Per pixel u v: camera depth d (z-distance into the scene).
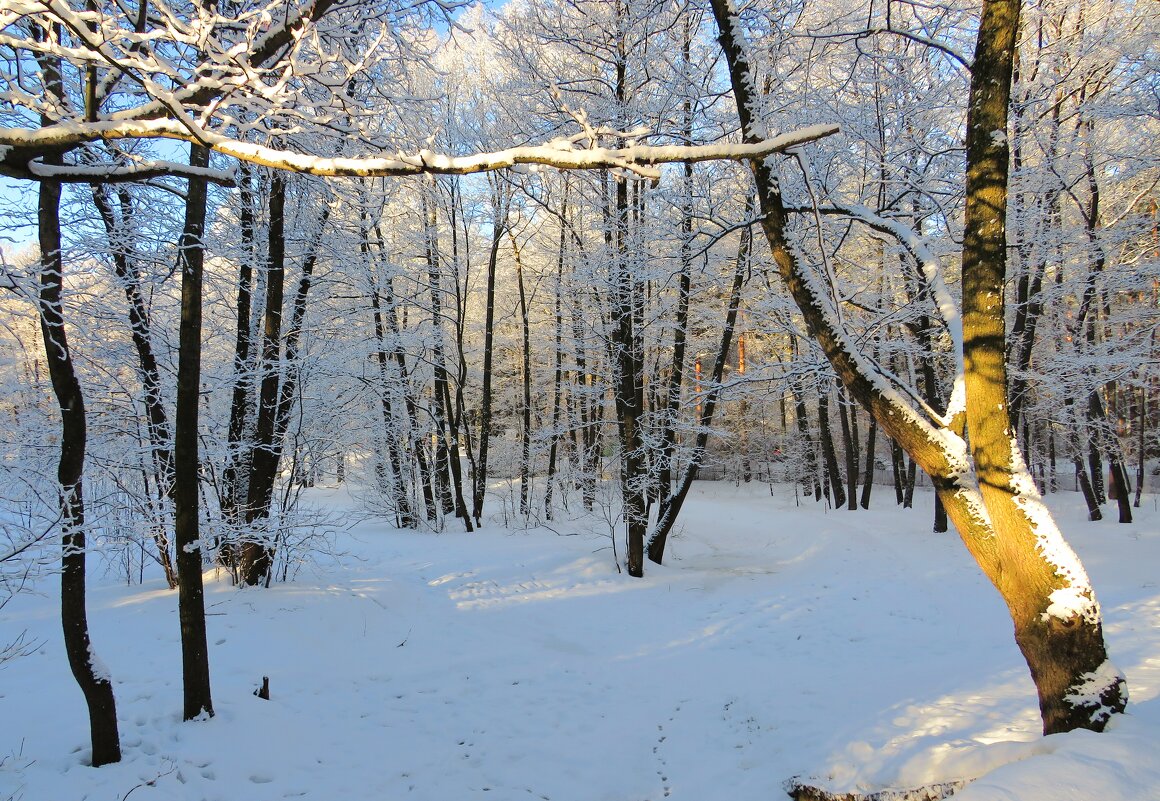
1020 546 3.12
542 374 22.53
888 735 4.11
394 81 6.39
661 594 9.80
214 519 7.67
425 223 15.95
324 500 19.58
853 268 12.59
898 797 3.12
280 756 4.64
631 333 11.46
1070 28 11.33
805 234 8.38
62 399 3.78
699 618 8.66
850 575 10.34
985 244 3.35
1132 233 11.21
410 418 16.25
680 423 11.58
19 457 6.63
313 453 9.04
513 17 11.34
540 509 17.81
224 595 7.31
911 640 7.17
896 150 9.63
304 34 2.48
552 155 2.17
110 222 6.91
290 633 6.58
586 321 13.09
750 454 26.84
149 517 7.31
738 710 5.53
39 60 3.74
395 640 7.26
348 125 3.59
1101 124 11.48
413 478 16.27
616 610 9.08
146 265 7.34
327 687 5.82
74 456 3.83
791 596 9.39
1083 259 12.12
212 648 5.96
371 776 4.60
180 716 4.73
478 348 21.81
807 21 10.41
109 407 7.40
